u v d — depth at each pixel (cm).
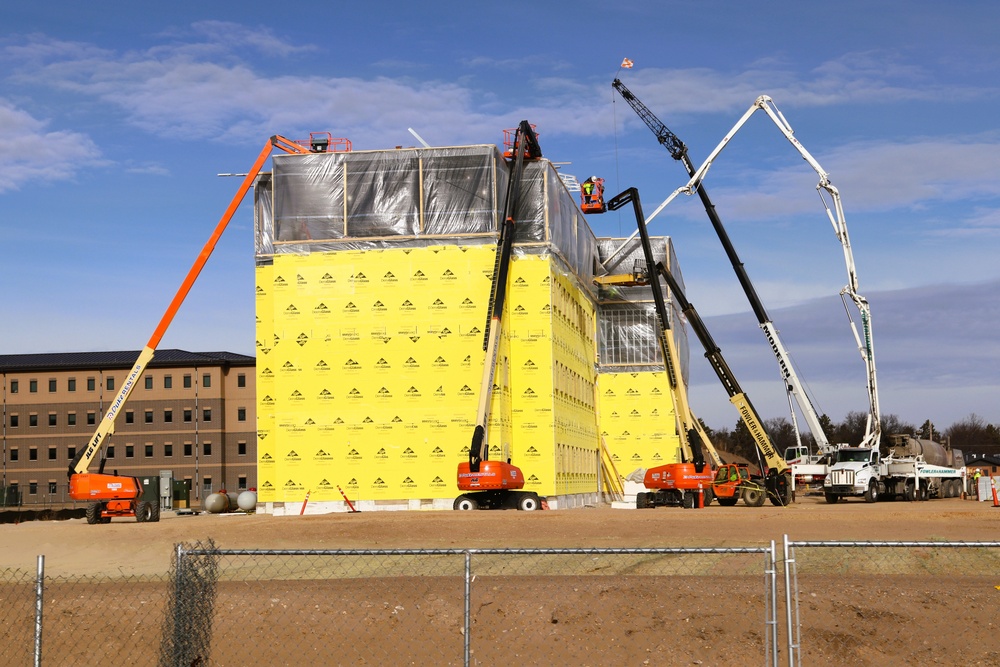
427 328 5494
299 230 5612
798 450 7069
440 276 5519
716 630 2016
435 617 2105
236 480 11319
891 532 3503
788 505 6062
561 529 3697
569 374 6319
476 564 2817
